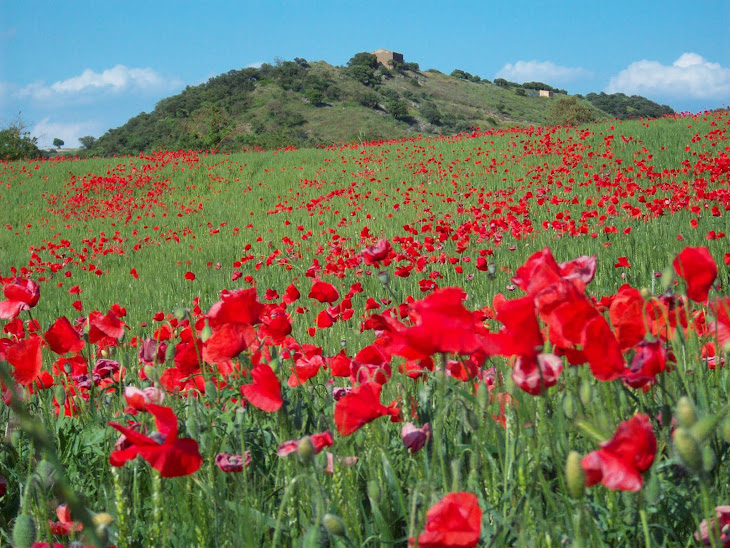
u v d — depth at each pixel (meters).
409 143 29.91
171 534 1.83
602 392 1.86
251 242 15.70
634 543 1.52
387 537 1.66
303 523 1.67
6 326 3.71
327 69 122.56
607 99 153.12
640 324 1.53
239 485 1.92
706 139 21.17
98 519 1.62
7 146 49.56
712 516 1.12
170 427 1.43
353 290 6.69
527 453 1.65
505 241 11.20
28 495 1.72
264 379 1.83
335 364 2.42
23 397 2.34
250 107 101.12
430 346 1.33
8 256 17.66
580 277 1.70
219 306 2.08
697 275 1.73
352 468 1.97
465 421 1.67
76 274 13.67
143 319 8.77
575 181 18.09
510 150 24.52
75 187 27.73
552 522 1.49
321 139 94.00
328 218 17.92
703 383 1.87
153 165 29.69
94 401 2.96
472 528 1.20
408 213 16.91
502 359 2.19
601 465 1.16
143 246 16.92
